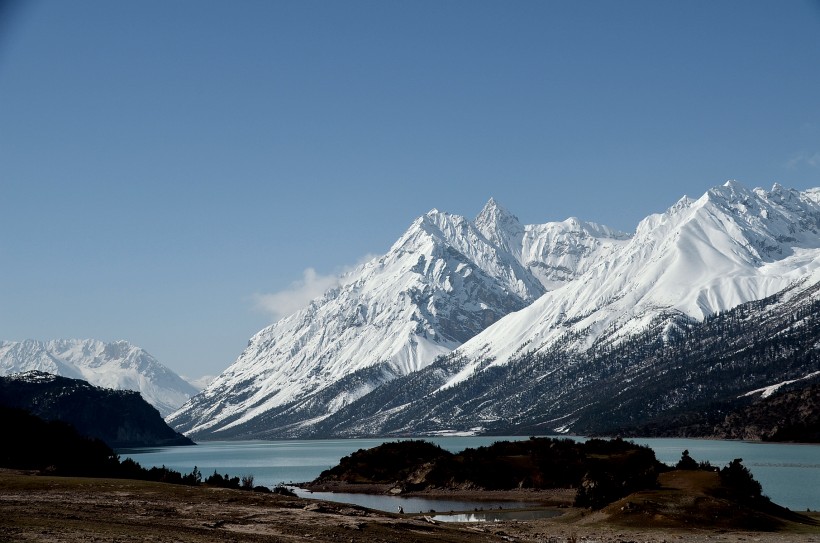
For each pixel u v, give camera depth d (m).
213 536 67.38
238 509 85.94
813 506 130.62
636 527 94.62
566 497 145.75
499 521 108.06
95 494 90.19
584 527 96.19
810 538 87.38
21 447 144.62
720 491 105.06
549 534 92.38
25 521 66.25
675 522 95.00
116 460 134.88
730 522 94.56
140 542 60.41
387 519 88.50
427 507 137.50
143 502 86.81
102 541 59.47
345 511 92.44
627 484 113.25
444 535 81.62
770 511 102.31
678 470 119.88
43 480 97.94
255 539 67.50
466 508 134.38
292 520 80.75
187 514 80.44
